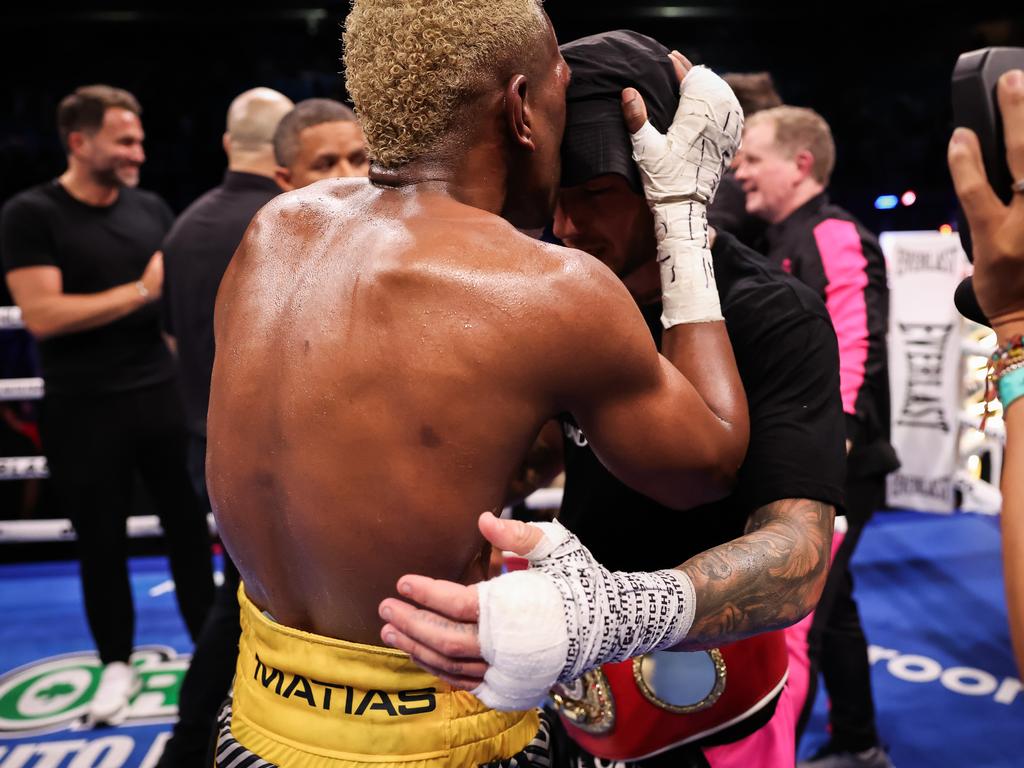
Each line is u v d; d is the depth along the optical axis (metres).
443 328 0.86
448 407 0.85
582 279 0.87
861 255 2.41
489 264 0.87
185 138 6.46
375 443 0.87
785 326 1.08
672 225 1.03
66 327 2.71
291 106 2.61
